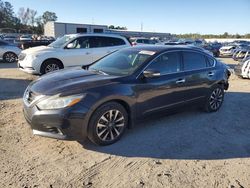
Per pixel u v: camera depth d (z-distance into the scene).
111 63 5.18
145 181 3.43
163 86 4.91
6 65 15.45
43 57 9.73
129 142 4.50
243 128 5.37
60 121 3.86
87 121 4.02
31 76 10.80
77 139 4.05
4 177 3.42
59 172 3.57
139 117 4.68
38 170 3.60
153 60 4.89
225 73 6.43
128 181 3.42
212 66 6.12
